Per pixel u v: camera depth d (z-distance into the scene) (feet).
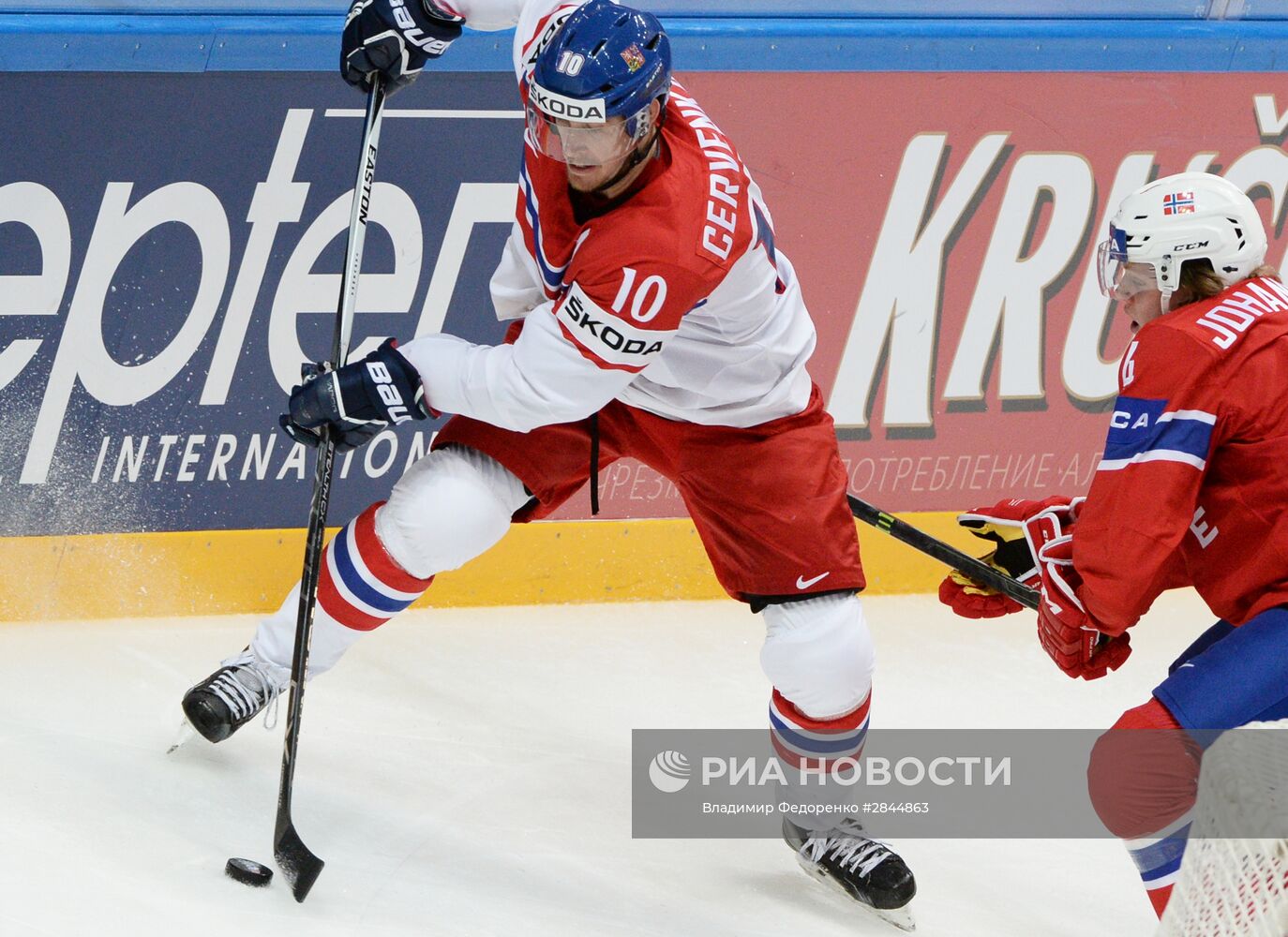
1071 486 51.55
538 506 32.60
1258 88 49.83
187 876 27.43
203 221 42.39
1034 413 50.57
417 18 32.76
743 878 32.53
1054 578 29.66
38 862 26.55
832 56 46.03
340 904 27.73
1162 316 27.73
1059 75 48.03
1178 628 50.49
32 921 24.44
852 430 49.24
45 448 42.19
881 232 47.93
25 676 37.14
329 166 43.06
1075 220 49.42
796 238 47.37
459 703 39.75
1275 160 50.70
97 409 42.47
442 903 28.55
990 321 49.47
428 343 29.35
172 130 41.57
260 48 41.57
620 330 26.43
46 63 40.09
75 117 40.75
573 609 47.85
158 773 31.81
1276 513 26.61
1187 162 50.01
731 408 31.14
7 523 42.14
